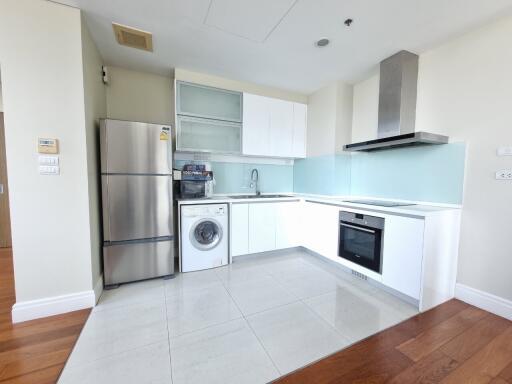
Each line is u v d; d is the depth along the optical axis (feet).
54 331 5.24
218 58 8.28
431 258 6.15
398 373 4.18
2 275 8.21
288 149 11.41
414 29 6.51
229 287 7.44
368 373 4.17
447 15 5.90
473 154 6.50
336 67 8.87
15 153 5.45
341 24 6.36
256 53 7.93
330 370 4.23
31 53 5.45
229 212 9.37
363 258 7.74
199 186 9.43
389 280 6.91
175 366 4.29
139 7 5.77
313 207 10.09
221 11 5.91
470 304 6.50
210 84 9.55
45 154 5.66
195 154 10.36
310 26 6.47
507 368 4.32
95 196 6.79
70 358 4.45
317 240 9.87
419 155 7.83
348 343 4.92
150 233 7.71
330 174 10.41
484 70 6.26
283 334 5.19
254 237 9.88
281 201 10.39
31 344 4.82
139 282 7.76
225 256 9.29
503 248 5.95
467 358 4.55
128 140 7.27
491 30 6.13
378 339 5.05
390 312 6.07
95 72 7.27
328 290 7.25
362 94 10.07
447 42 7.07
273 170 12.41
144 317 5.80
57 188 5.82
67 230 5.97
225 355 4.56
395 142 7.20
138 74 9.41
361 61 8.39
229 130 10.43
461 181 6.71
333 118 10.26
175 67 8.93
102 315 5.87
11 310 5.89
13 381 3.94
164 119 9.88
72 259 6.05
